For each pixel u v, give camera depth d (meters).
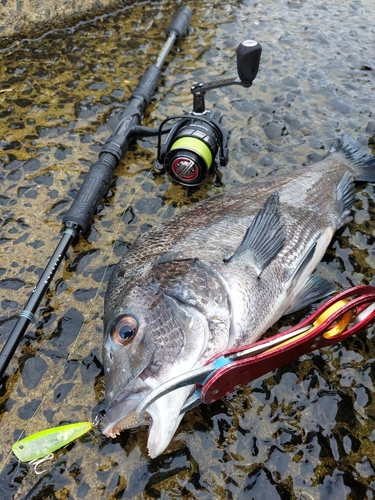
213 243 0.35
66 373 0.34
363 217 0.46
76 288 0.39
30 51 0.64
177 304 0.30
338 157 0.49
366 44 0.69
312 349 0.32
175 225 0.37
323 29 0.72
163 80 0.61
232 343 0.32
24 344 0.35
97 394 0.33
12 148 0.51
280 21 0.73
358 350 0.35
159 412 0.27
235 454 0.30
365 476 0.30
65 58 0.63
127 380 0.27
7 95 0.57
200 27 0.70
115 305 0.31
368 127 0.55
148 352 0.28
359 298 0.31
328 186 0.45
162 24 0.71
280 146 0.53
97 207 0.44
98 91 0.58
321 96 0.59
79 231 0.40
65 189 0.47
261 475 0.30
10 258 0.41
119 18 0.71
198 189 0.48
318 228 0.41
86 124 0.54
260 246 0.35
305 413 0.32
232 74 0.62
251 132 0.54
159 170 0.49
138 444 0.30
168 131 0.49
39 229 0.43
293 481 0.29
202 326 0.30
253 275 0.34
